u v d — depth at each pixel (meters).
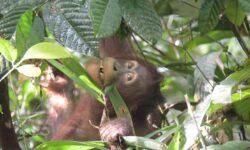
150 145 4.43
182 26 7.26
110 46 6.42
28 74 4.10
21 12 3.94
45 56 3.80
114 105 5.28
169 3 6.44
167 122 6.34
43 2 3.94
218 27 6.27
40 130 6.88
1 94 4.68
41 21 3.98
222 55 7.06
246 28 6.12
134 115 6.46
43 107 7.52
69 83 6.70
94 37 3.80
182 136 4.20
